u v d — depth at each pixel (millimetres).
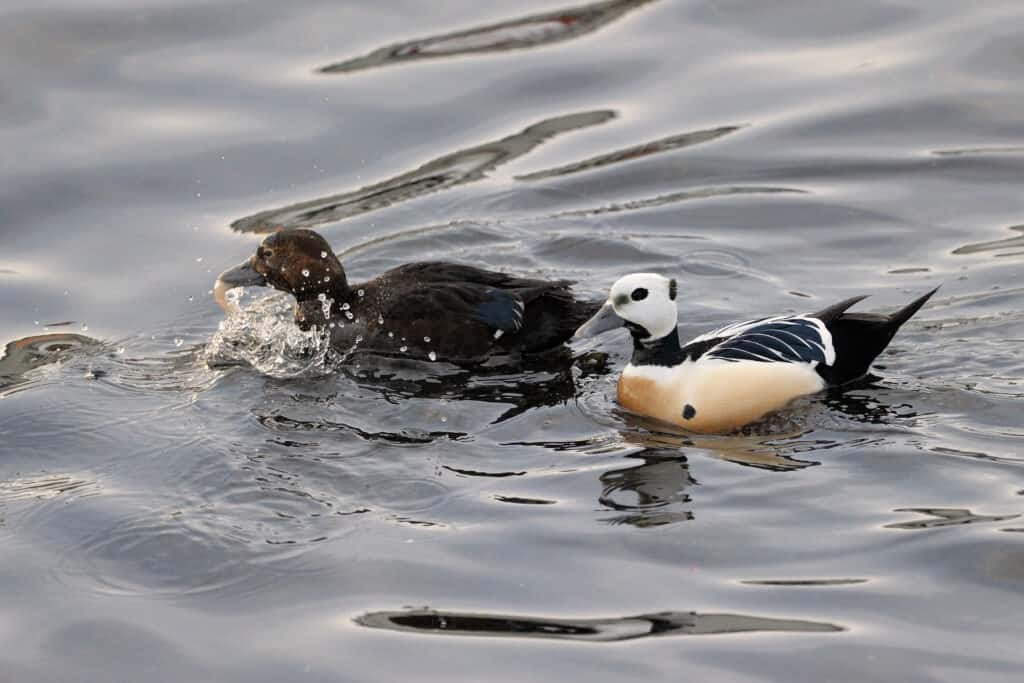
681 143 19547
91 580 11148
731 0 23031
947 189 18109
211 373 14703
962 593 10258
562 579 10680
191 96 20453
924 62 21031
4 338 15664
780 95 20547
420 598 10578
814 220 17625
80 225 17938
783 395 13031
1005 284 15531
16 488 12578
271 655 10078
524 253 17234
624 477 12117
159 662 10094
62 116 19906
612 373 14555
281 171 19078
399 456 12727
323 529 11578
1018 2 22406
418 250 17359
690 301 15805
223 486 12336
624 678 9555
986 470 11852
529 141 19734
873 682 9383
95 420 13742
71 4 22344
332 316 15281
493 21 22547
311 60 21344
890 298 15500
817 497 11578
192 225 17984
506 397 13984
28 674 10055
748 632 9930
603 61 21438
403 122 20078
